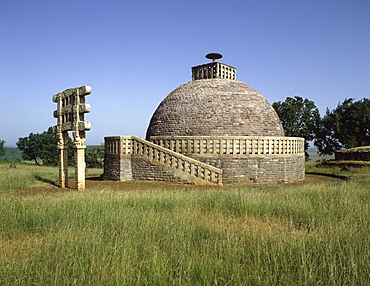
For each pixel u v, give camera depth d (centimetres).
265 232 818
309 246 685
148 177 2008
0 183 1716
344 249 669
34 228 857
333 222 897
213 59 2788
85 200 1170
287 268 595
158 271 567
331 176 2645
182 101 2502
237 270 583
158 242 723
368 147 3572
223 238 772
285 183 2081
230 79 2680
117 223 884
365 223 860
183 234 779
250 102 2438
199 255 662
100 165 4800
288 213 1038
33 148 5256
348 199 1166
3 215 920
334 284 521
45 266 583
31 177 2009
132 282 551
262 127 2375
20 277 543
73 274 559
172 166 1931
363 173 2584
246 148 2011
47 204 1076
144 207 1102
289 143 2162
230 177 1988
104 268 575
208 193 1338
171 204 1148
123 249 675
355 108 4919
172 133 2414
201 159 2022
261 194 1302
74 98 1641
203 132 2312
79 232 792
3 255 673
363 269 575
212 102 2395
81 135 1623
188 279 551
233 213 1052
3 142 5975
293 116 4669
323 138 5259
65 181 1784
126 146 2059
